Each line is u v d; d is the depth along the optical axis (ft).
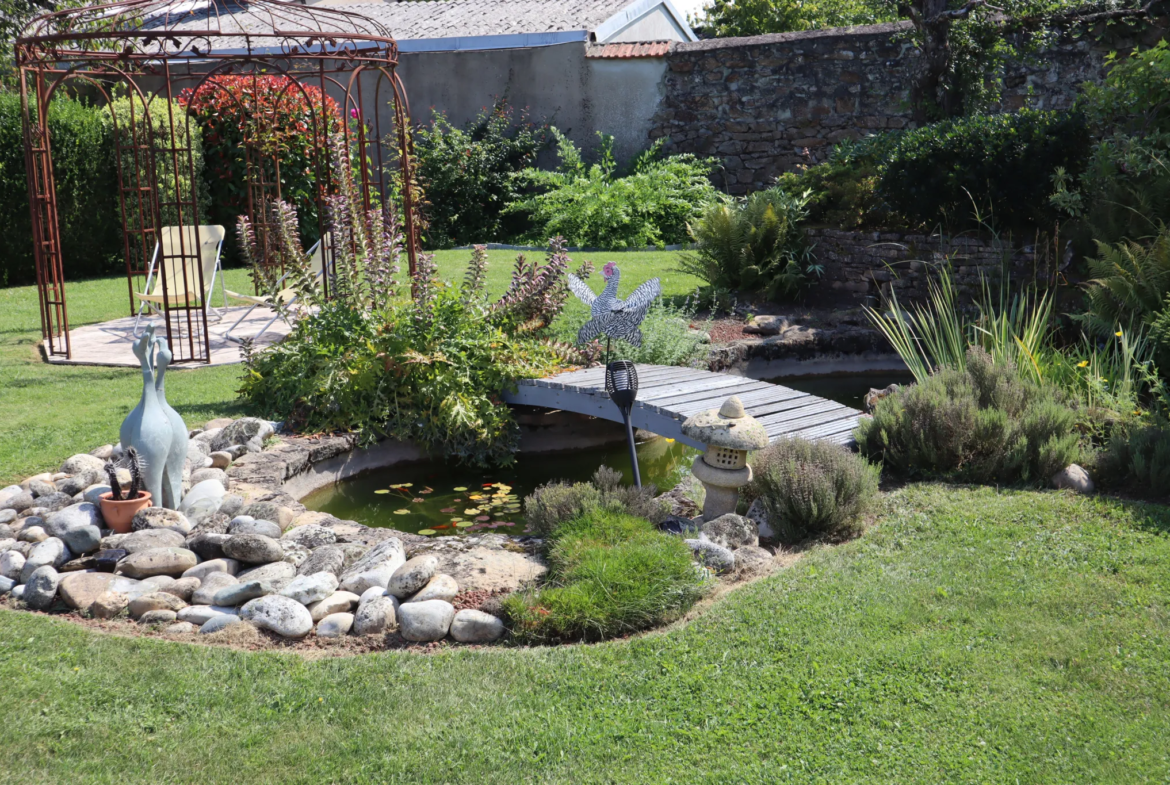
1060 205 26.40
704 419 14.93
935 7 34.09
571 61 51.19
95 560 13.08
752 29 83.41
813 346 29.09
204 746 9.50
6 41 44.45
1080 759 9.08
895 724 9.65
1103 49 41.19
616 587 12.05
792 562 13.61
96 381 23.30
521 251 45.65
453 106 53.42
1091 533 13.82
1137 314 20.76
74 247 43.01
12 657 10.97
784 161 48.73
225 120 44.27
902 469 16.87
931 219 30.94
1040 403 17.51
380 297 21.84
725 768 9.08
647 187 46.32
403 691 10.44
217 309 33.83
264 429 19.33
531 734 9.66
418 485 20.25
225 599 12.30
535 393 21.18
